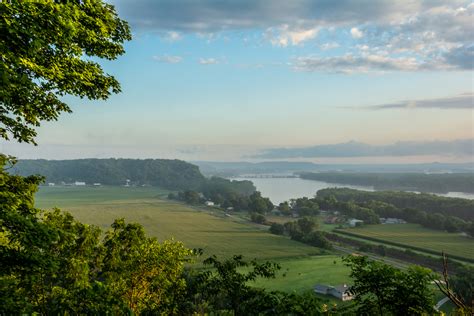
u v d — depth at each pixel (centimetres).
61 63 1488
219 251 13775
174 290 2472
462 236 15550
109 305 1270
